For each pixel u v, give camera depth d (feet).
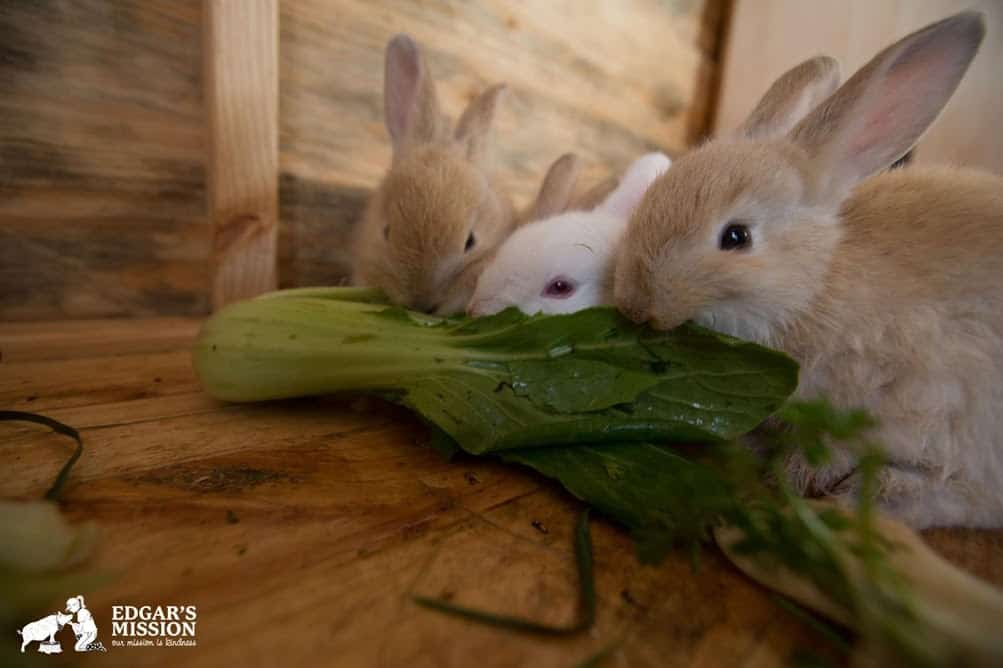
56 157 1.11
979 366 0.75
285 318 0.89
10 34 1.05
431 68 1.39
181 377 1.03
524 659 0.56
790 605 0.61
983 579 0.68
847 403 0.79
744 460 0.72
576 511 0.73
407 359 0.84
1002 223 0.77
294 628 0.57
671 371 0.78
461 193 1.11
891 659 0.53
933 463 0.77
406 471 0.79
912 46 0.81
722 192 0.80
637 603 0.62
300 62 1.24
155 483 0.72
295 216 1.30
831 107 0.82
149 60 1.14
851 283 0.79
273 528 0.67
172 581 0.60
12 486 0.70
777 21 1.83
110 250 1.18
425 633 0.57
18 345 1.05
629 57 1.72
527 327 0.81
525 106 1.55
